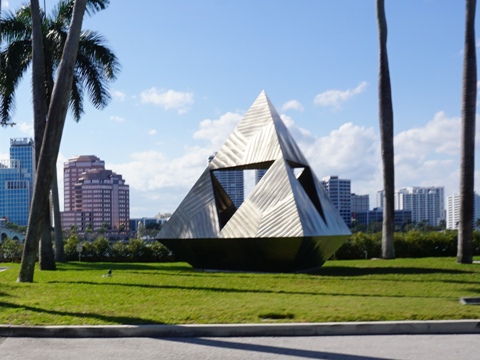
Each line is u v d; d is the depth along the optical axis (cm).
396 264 2139
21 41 2528
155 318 867
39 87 2228
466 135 2125
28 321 860
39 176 1614
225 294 1165
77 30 1641
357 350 691
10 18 2552
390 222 2531
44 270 2153
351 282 1408
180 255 2095
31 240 1602
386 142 2516
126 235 13362
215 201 1958
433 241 2973
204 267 2077
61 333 806
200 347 723
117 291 1244
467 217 2127
